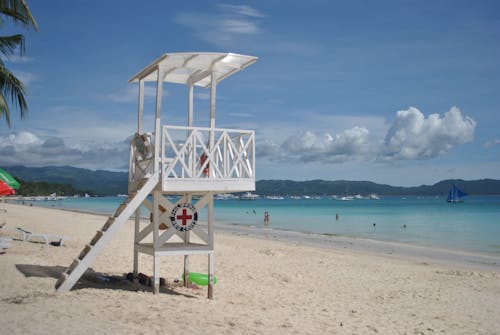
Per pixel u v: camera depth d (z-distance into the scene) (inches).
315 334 325.1
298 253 930.1
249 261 745.0
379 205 6235.2
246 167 430.6
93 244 399.5
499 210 4173.2
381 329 364.2
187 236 432.5
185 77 489.1
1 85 623.8
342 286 578.6
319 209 4665.4
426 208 4798.2
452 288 606.9
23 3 567.8
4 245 596.7
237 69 442.9
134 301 360.2
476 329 395.9
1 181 895.7
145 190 398.9
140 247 461.7
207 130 415.5
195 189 406.6
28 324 271.1
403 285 610.9
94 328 272.7
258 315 364.2
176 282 493.4
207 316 335.3
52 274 460.4
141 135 446.9
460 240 1492.4
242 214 3400.6
